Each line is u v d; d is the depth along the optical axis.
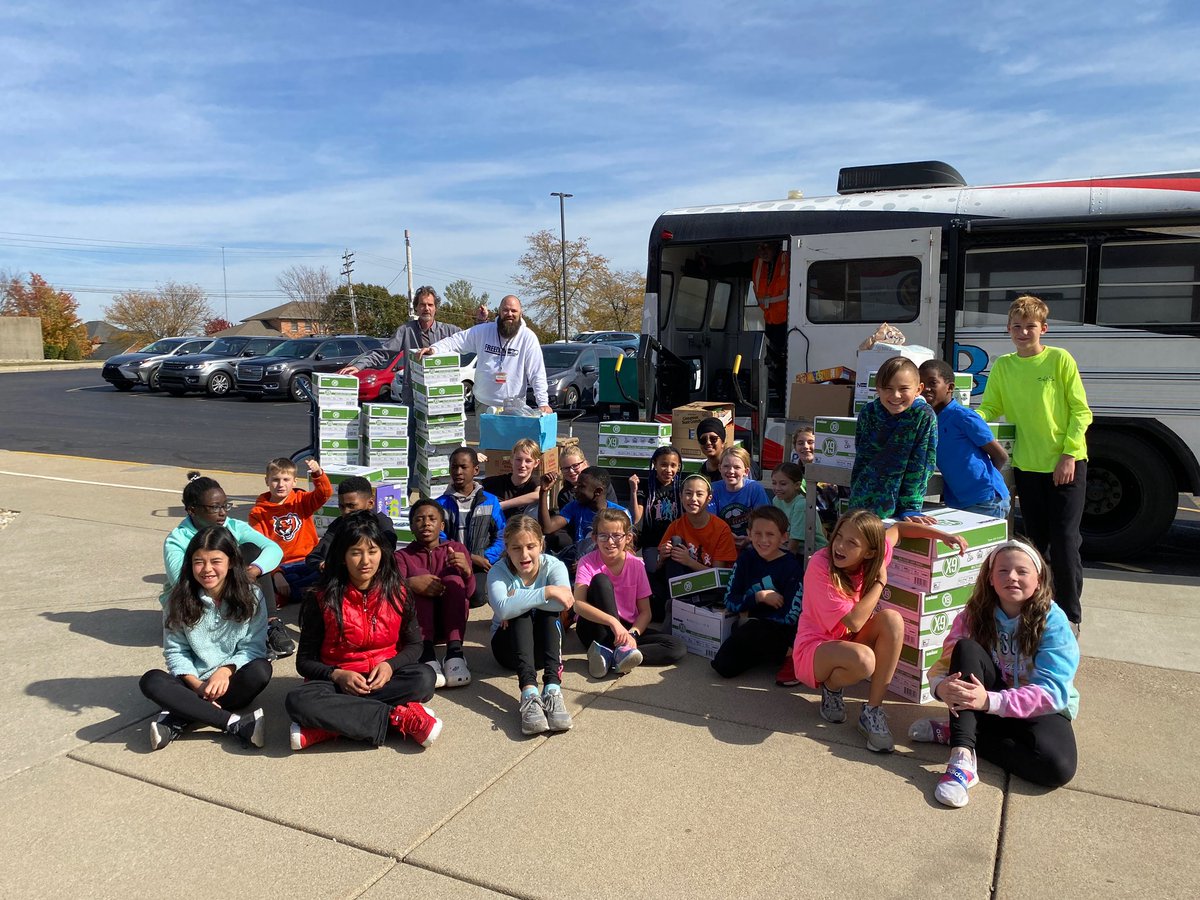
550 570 4.05
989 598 3.38
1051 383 4.59
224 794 3.13
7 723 3.72
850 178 8.02
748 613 4.33
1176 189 6.31
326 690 3.50
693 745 3.49
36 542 6.93
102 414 17.86
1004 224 6.71
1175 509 6.37
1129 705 3.83
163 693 3.50
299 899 2.54
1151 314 6.37
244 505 8.46
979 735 3.30
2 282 55.38
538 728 3.55
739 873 2.63
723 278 9.49
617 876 2.62
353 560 3.61
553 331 55.09
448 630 4.21
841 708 3.69
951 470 4.48
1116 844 2.77
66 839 2.85
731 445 5.82
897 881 2.59
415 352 7.06
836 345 7.44
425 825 2.91
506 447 6.24
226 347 24.14
